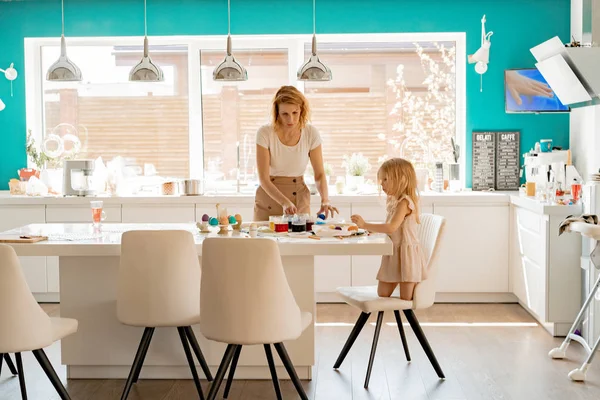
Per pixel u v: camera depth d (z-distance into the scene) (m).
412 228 3.94
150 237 3.49
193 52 6.55
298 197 4.62
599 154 5.49
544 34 6.32
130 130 6.64
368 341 4.87
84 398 3.79
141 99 6.63
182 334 3.74
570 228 4.13
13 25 6.52
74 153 6.63
